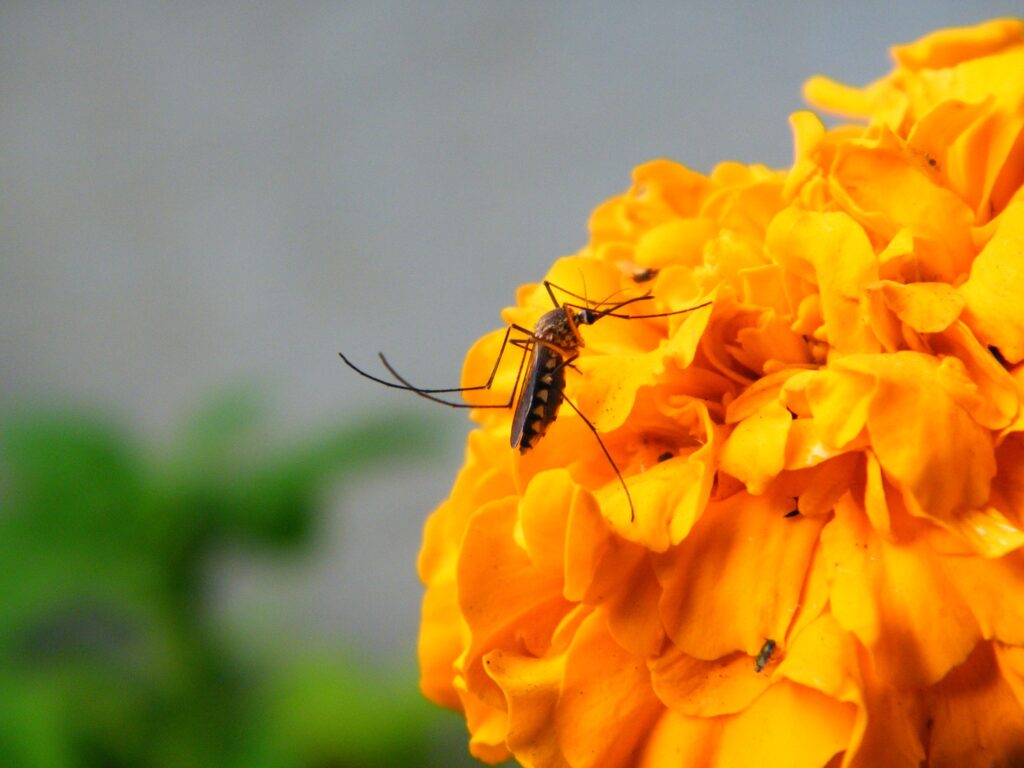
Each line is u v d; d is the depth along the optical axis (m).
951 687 0.09
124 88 0.29
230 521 0.14
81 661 0.15
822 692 0.09
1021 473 0.09
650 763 0.09
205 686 0.14
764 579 0.09
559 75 0.27
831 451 0.09
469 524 0.09
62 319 0.29
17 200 0.29
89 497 0.14
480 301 0.28
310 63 0.28
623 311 0.09
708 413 0.09
